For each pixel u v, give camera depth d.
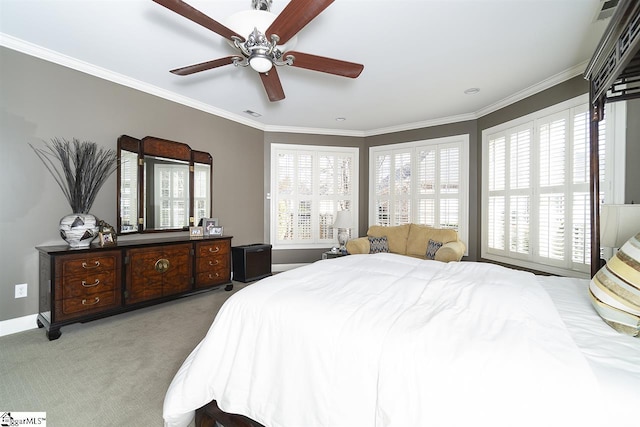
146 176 3.31
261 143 4.86
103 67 2.88
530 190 3.27
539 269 3.14
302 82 3.15
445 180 4.44
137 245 2.78
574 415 0.67
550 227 3.01
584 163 2.69
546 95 3.09
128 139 3.11
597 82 1.87
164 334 2.42
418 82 3.13
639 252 0.94
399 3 1.90
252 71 2.95
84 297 2.42
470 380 0.77
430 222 4.57
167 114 3.52
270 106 3.96
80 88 2.78
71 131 2.73
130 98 3.15
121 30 2.26
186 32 2.28
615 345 0.86
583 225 2.69
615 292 0.95
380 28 2.18
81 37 2.36
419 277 1.56
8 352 2.09
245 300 1.28
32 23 2.18
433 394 0.80
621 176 2.31
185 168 3.72
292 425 1.00
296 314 1.13
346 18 2.05
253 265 4.23
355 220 5.21
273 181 4.92
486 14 2.02
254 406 1.10
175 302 3.29
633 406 0.64
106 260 2.56
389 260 2.07
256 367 1.13
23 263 2.48
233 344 1.23
